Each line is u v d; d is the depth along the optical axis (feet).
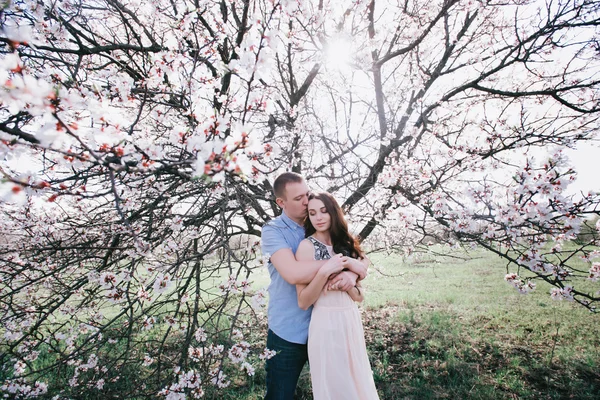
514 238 7.27
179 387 5.59
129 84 5.92
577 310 17.28
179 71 7.09
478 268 29.09
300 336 6.00
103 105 3.61
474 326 15.94
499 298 20.11
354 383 5.59
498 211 6.11
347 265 5.56
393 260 32.96
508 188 6.04
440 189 9.80
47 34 7.65
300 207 6.35
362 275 5.70
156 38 10.56
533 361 12.39
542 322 16.01
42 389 6.26
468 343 14.06
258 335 12.75
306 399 10.18
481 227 7.89
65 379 7.55
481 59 13.65
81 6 8.31
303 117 12.46
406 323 16.56
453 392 10.57
